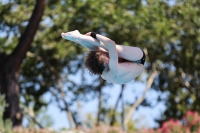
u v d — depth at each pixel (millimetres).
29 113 56375
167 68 60125
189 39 56719
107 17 49812
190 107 61000
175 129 38719
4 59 44906
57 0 51781
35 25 43781
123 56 15711
